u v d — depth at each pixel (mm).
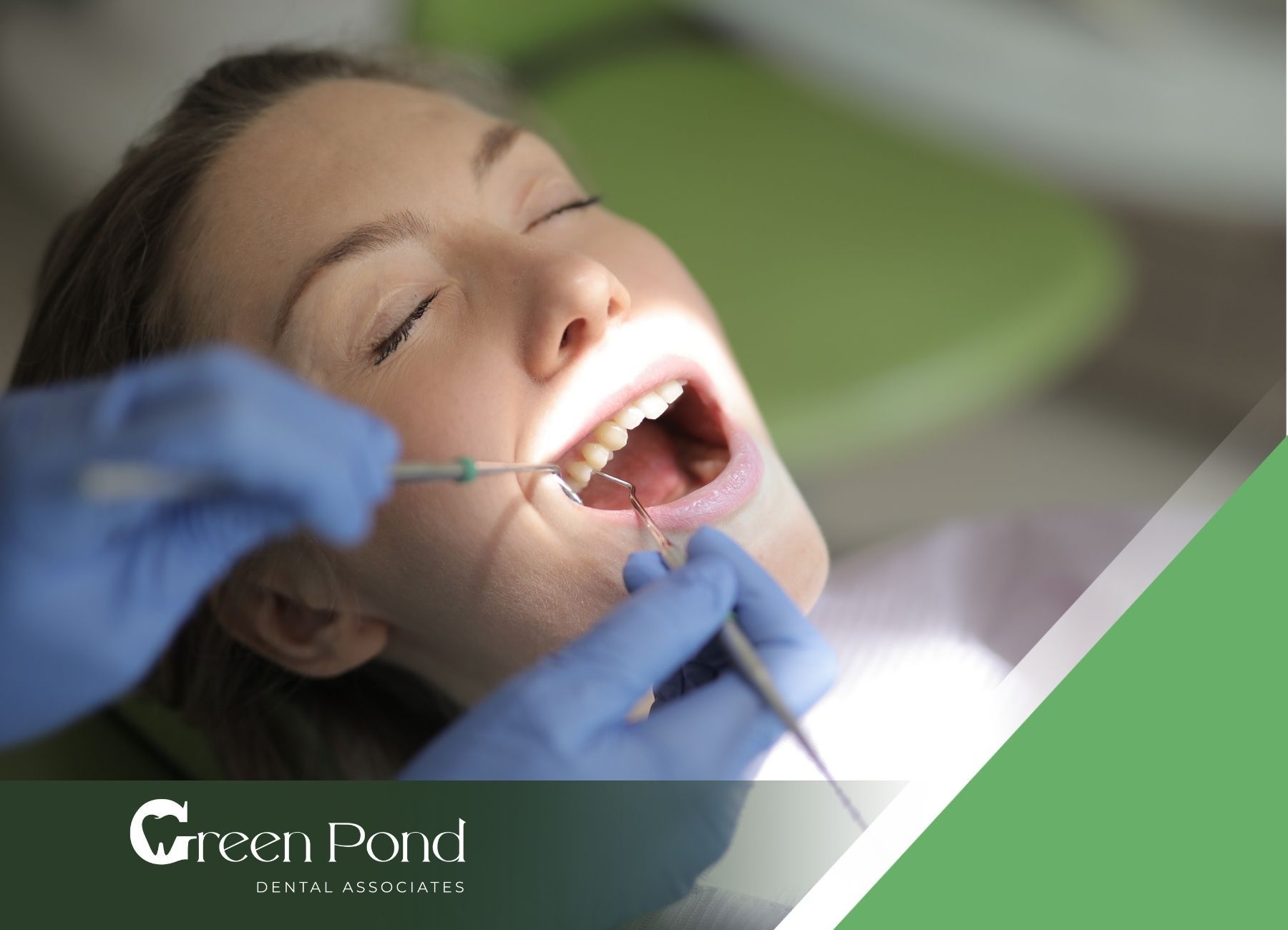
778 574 1261
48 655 825
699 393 1343
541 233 1363
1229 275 2756
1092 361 2938
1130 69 1986
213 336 1254
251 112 1398
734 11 2184
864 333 2078
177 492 690
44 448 746
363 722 1569
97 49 2260
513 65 2570
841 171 2350
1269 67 1984
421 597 1288
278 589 1377
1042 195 2295
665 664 1008
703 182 2332
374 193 1244
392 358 1188
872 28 2059
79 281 1394
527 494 1181
